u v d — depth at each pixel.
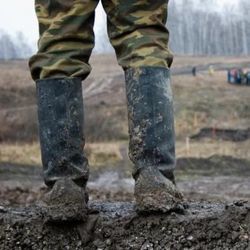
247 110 55.09
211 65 89.19
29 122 45.31
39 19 3.20
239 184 23.48
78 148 3.09
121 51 3.21
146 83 3.08
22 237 3.09
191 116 53.44
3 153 37.31
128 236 3.01
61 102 3.08
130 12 3.17
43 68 3.10
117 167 32.91
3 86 62.25
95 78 73.19
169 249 2.95
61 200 2.97
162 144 3.08
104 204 3.62
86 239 3.02
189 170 31.55
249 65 88.12
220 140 45.25
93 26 3.22
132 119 3.09
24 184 21.41
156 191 2.98
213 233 2.96
